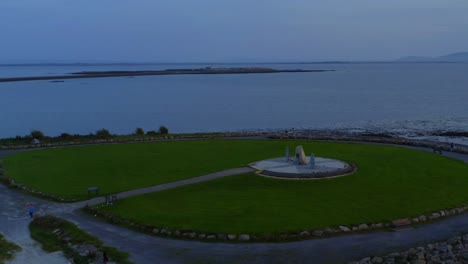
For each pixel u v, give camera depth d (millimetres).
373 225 28844
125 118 107938
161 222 29344
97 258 24797
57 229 29094
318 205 32156
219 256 24859
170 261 24312
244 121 101000
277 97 157750
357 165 44031
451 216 31031
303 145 57062
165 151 53969
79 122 102188
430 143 61031
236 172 41188
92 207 32812
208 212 31016
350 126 91000
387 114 108938
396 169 42500
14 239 27859
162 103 141000
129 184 38656
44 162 48531
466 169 43062
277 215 30203
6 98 158875
